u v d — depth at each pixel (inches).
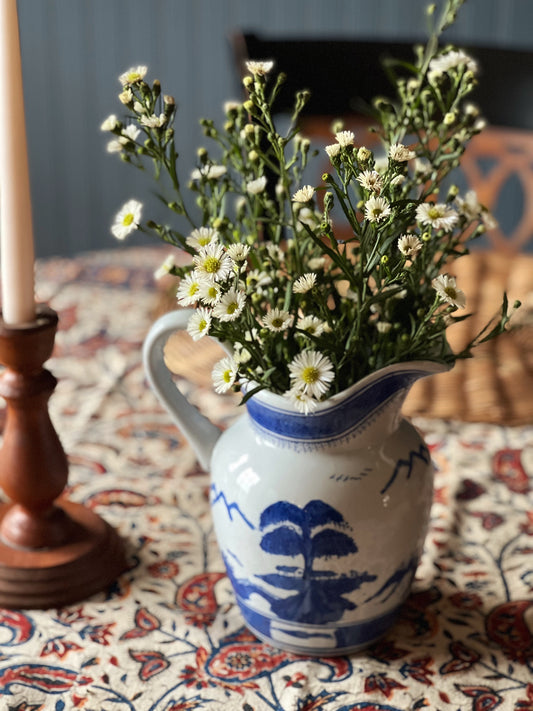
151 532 36.0
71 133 101.2
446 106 29.9
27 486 32.9
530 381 41.7
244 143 30.5
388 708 28.8
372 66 66.1
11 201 31.2
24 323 32.2
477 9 93.2
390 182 25.9
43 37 97.0
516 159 65.9
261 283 28.8
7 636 31.3
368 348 29.5
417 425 42.4
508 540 35.8
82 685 29.4
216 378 26.9
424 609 32.7
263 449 29.4
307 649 30.5
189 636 31.4
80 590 32.8
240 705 28.8
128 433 41.4
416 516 29.6
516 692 29.4
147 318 50.2
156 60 97.3
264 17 95.3
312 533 28.5
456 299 26.5
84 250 107.0
